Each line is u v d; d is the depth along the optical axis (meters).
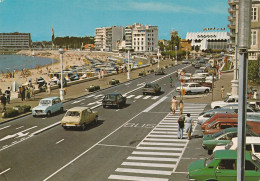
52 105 31.08
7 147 20.75
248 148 15.05
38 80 73.56
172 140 21.70
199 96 42.09
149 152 19.11
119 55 196.00
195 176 12.50
